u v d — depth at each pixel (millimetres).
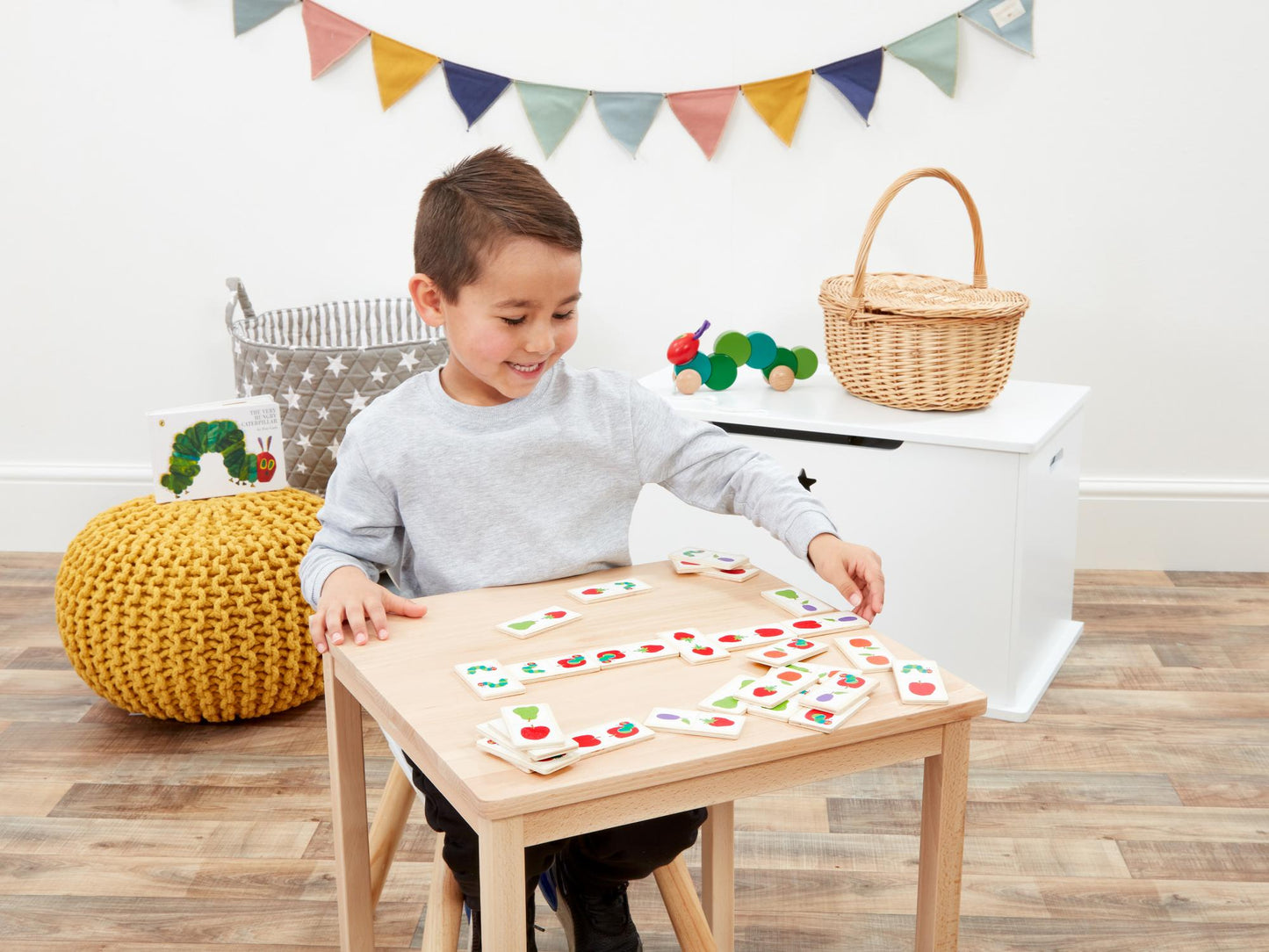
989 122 2115
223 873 1384
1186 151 2096
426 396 1048
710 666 858
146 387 2365
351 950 1072
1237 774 1578
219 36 2191
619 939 1081
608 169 2223
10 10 2188
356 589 944
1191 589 2186
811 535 988
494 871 688
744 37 2137
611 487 1082
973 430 1676
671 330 2299
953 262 2186
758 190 2207
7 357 2354
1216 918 1298
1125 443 2242
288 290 2311
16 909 1317
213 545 1629
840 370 1867
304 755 1639
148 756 1635
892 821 1492
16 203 2279
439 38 2178
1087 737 1672
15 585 2230
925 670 831
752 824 1486
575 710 786
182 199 2271
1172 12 2039
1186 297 2160
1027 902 1324
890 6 2090
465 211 933
